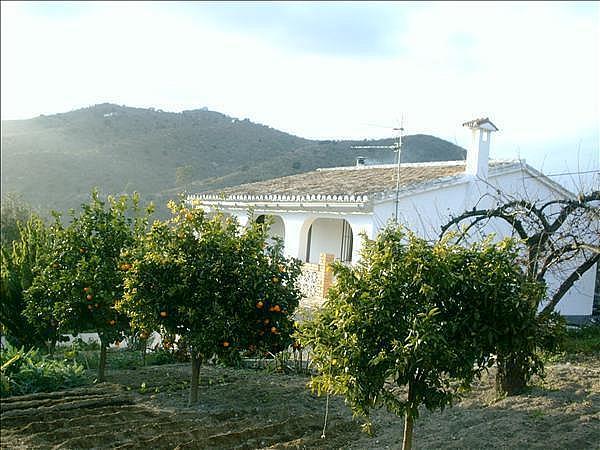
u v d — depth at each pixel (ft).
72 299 30.27
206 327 25.30
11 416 25.26
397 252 16.80
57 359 38.68
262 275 26.35
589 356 33.53
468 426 22.93
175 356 40.01
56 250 32.22
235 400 28.48
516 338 16.51
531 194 51.21
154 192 142.72
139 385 31.63
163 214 120.67
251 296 25.96
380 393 16.84
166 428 24.04
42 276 32.55
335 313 16.67
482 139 51.42
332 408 27.30
